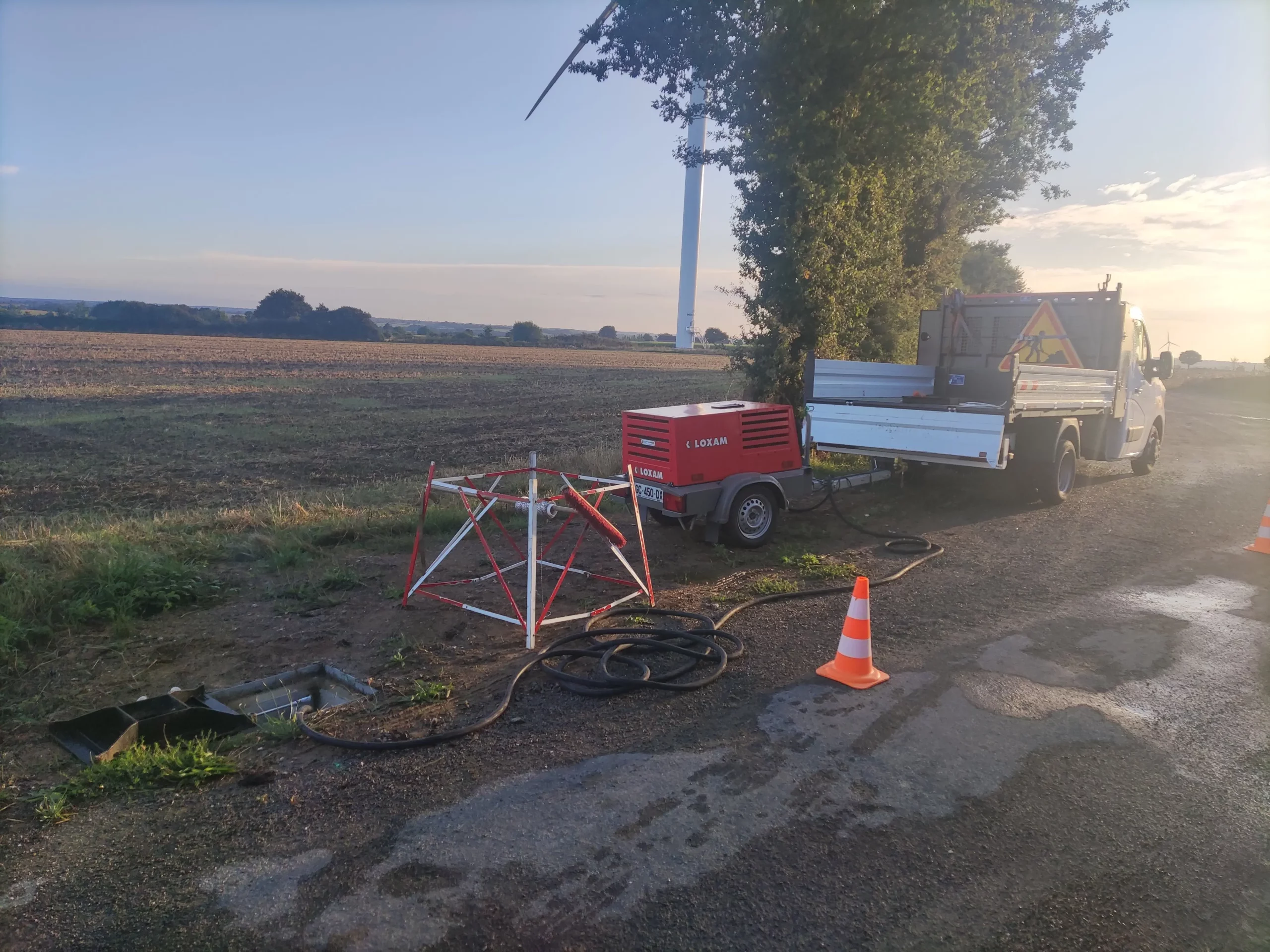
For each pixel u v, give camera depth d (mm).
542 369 51969
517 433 20422
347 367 48594
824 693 4832
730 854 3287
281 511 9633
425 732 4414
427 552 8305
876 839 3385
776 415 8625
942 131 14203
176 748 4188
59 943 2834
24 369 38875
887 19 12453
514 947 2779
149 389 31266
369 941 2811
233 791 3846
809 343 13820
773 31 12641
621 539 6414
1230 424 24656
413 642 5832
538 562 7199
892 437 9531
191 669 5430
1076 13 16938
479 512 6227
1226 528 9516
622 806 3635
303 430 20781
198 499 11766
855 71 12914
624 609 6336
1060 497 10797
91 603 6285
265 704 5039
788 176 12875
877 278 14375
